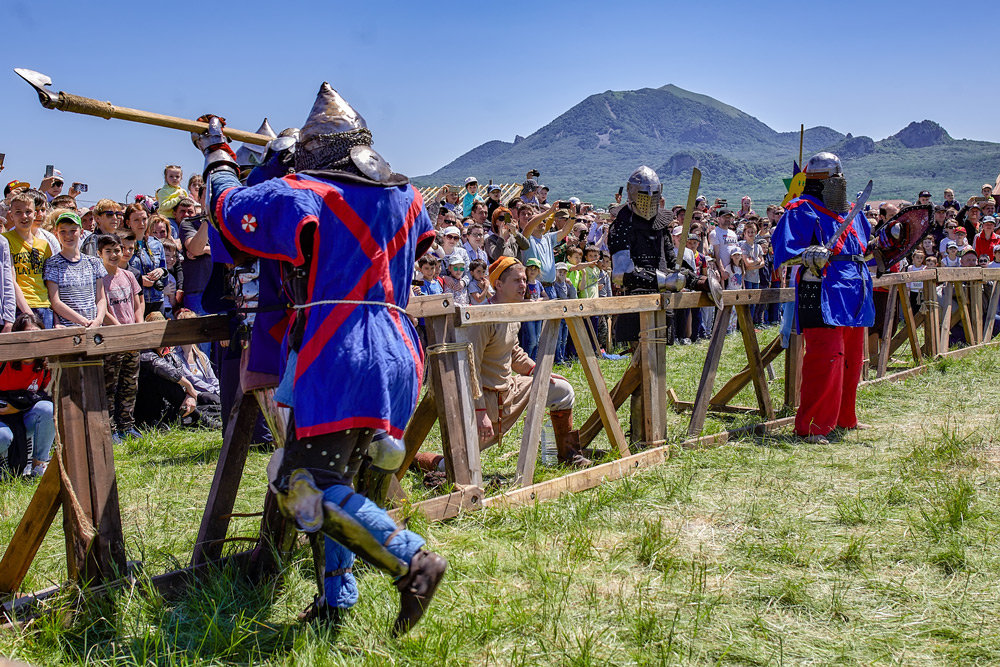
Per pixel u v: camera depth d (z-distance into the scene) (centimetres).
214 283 351
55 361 311
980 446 572
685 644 309
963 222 1527
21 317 618
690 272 600
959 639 312
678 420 696
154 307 824
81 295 683
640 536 409
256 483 541
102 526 320
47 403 586
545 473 527
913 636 317
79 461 316
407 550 290
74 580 317
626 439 600
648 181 566
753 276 1447
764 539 409
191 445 664
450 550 391
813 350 604
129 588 324
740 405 748
